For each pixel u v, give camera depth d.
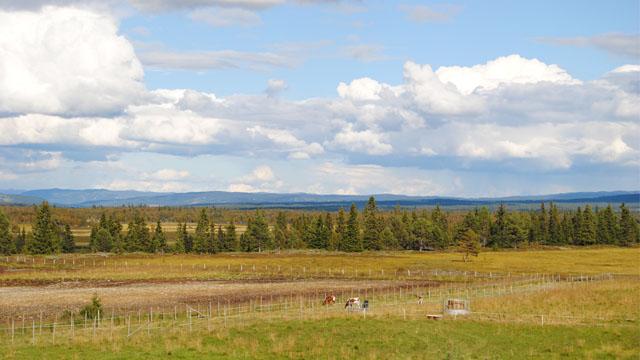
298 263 142.88
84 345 48.06
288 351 45.69
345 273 122.75
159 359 43.12
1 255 167.00
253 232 194.25
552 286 89.00
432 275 118.62
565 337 50.03
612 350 45.31
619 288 82.31
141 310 76.31
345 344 47.75
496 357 43.78
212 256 167.12
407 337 49.88
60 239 180.50
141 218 189.62
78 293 93.75
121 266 136.00
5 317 72.75
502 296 75.94
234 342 48.50
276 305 76.31
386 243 199.00
